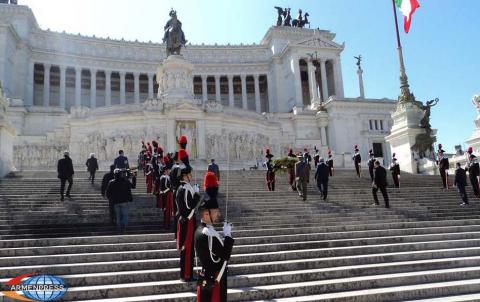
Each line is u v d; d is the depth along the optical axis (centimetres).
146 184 1841
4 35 5600
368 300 716
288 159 1952
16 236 1021
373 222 1262
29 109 4794
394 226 1198
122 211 1093
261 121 4016
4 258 825
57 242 952
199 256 512
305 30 7588
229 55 7562
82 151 3444
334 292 754
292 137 4312
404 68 2644
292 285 753
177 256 909
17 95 5969
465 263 912
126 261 852
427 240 1084
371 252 976
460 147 2645
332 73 7262
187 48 7419
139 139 3409
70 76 7138
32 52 6344
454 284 778
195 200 769
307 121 5400
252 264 846
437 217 1338
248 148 3750
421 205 1517
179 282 745
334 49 7075
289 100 6888
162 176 1165
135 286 716
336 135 5400
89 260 860
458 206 1494
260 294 716
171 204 1127
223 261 509
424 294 745
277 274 796
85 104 7175
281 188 1908
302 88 7362
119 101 7481
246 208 1393
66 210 1293
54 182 1766
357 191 1761
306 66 7206
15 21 6291
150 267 836
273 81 7319
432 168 2331
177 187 882
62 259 848
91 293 697
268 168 1819
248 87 7969
